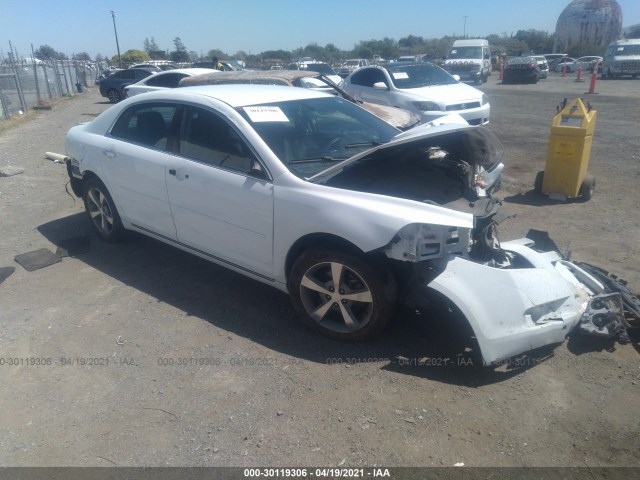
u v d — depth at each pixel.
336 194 3.37
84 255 5.10
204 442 2.73
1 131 14.18
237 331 3.75
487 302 3.11
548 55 50.41
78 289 4.40
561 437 2.74
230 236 3.94
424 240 3.07
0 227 5.91
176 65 31.56
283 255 3.64
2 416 2.94
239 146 3.84
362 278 3.31
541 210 6.41
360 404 2.98
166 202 4.35
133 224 4.86
